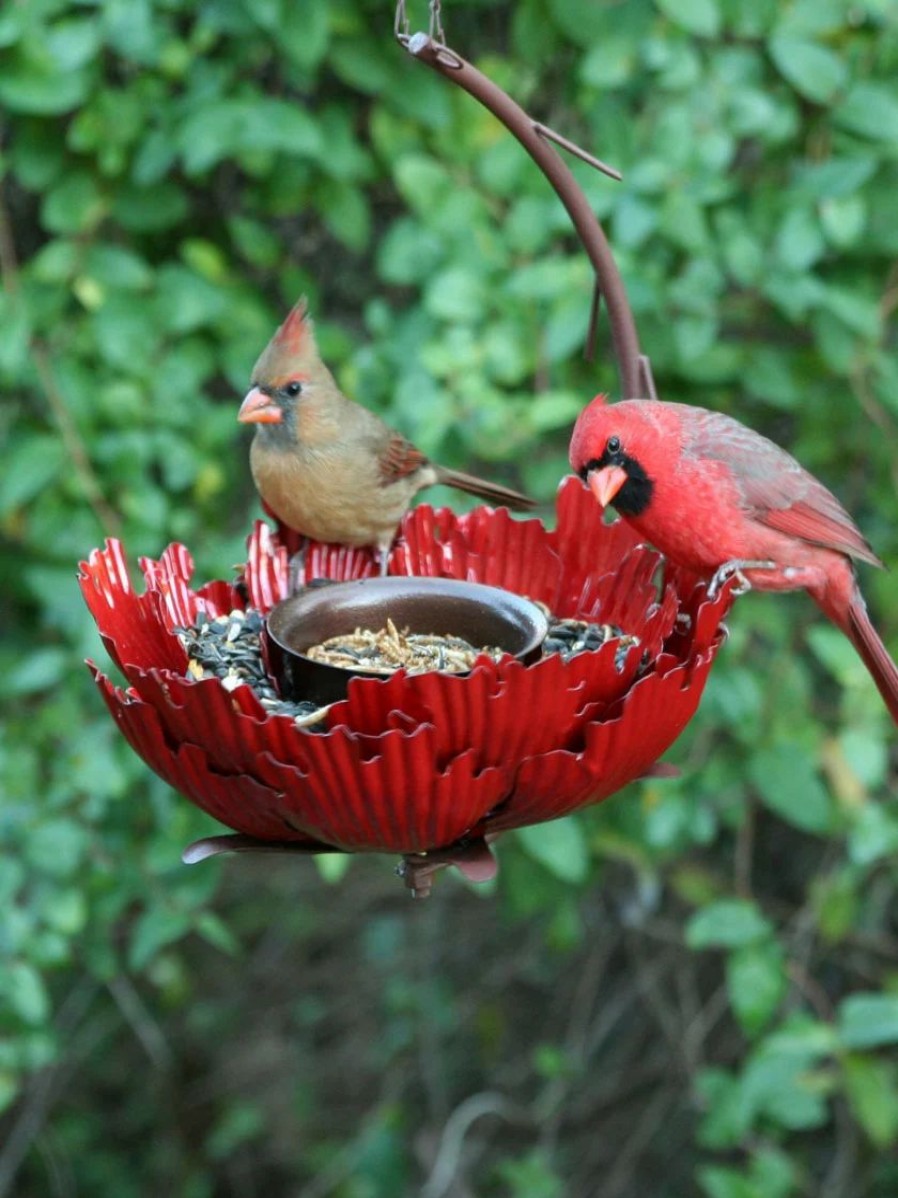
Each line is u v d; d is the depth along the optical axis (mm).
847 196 8016
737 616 8398
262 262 8570
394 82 8258
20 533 8328
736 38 8375
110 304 8234
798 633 8914
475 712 4391
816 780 8344
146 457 8250
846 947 10656
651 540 5906
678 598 5797
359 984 12844
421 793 4422
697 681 4781
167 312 8312
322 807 4480
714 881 9344
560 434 8789
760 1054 8523
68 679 8336
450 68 5285
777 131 8117
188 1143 12648
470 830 4832
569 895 9047
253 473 6605
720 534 5785
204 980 12867
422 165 8180
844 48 8195
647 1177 11508
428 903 12375
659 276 8086
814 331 8344
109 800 8406
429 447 7816
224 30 7988
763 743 8391
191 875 8422
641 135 8242
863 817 8406
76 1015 10992
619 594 5699
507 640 5223
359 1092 12812
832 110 8086
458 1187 11516
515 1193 11234
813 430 8773
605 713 4625
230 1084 12836
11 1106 11922
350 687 4387
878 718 8297
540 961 12031
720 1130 8961
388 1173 11867
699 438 5785
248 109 7953
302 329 6473
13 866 8195
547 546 5887
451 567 6047
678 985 11250
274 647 5000
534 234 8156
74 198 8281
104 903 8406
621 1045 11680
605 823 8719
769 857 10750
